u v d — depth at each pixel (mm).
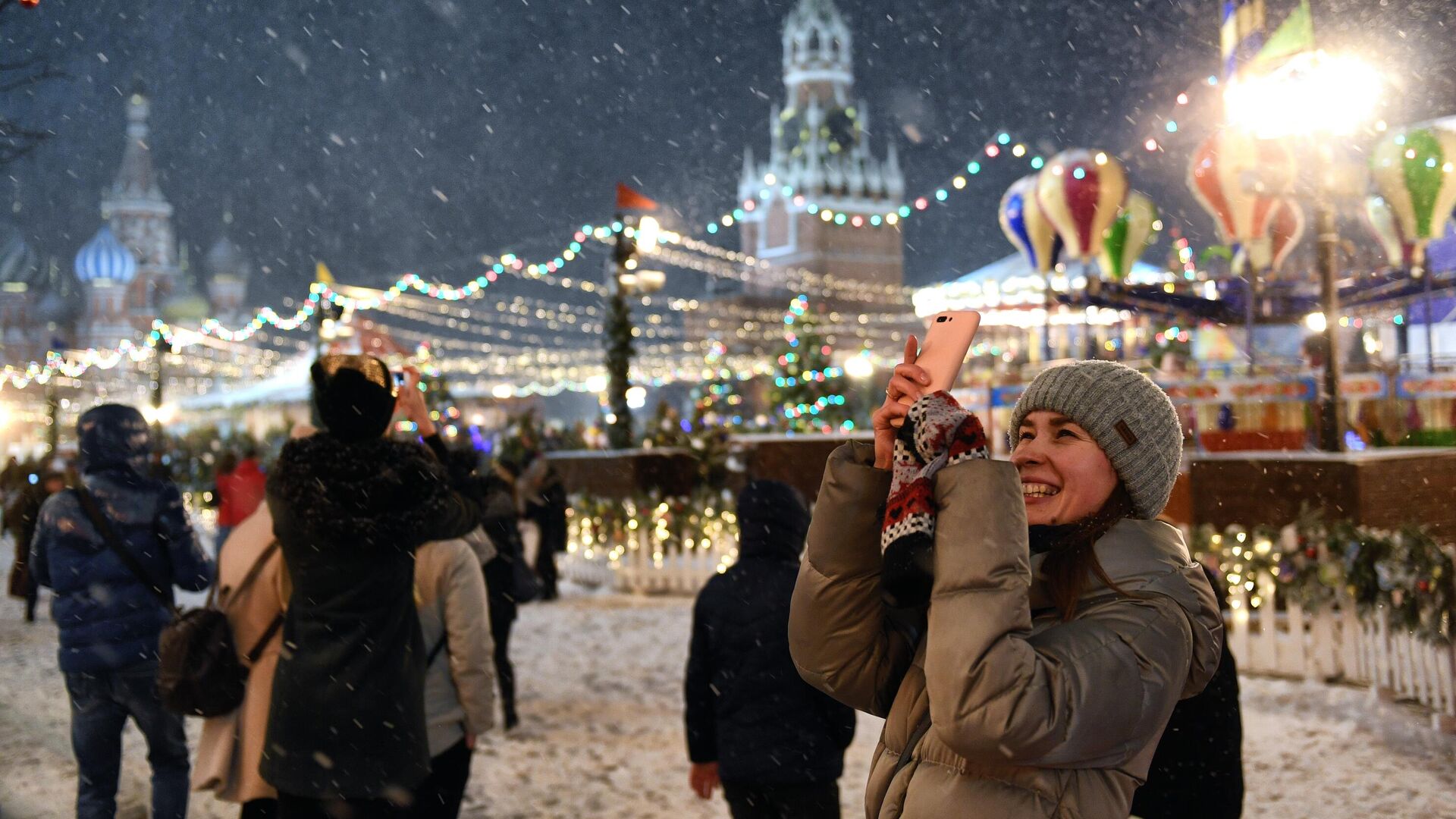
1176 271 23531
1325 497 10445
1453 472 10945
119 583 4980
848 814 6012
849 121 102375
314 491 3568
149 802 6336
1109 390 2174
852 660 2270
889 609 2234
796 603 2254
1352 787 6070
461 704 4039
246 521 4016
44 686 9750
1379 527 10281
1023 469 2250
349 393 3684
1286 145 13250
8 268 93875
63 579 4945
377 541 3578
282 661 3650
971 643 1882
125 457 5059
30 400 58844
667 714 8406
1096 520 2150
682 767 6973
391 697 3621
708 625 4199
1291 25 12148
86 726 4996
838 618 2229
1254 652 8953
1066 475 2170
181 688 3771
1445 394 16688
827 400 27562
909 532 1963
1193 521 11438
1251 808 5836
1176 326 23125
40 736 7922
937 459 2004
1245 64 12867
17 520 12055
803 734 4004
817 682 2314
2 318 92312
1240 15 12867
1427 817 5574
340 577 3580
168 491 5148
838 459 2182
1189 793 2541
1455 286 17406
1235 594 9102
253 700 3883
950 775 2047
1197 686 2154
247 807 3947
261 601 3893
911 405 2074
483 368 51000
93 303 102625
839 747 4066
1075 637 1955
